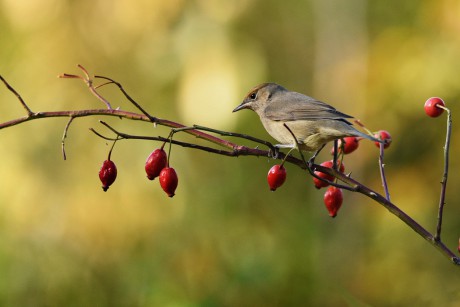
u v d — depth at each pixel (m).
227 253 13.38
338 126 7.52
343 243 14.48
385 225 14.22
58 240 12.72
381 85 14.12
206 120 11.54
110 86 12.98
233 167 14.25
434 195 14.30
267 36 16.06
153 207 12.84
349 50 15.51
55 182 12.61
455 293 13.45
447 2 13.30
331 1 15.68
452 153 14.17
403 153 14.59
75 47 12.83
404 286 13.91
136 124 12.94
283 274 13.34
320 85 15.68
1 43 12.95
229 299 12.89
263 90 9.26
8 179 12.47
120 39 12.81
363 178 14.75
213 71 11.66
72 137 12.72
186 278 13.03
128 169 12.76
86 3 12.71
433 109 6.63
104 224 12.70
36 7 12.36
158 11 12.43
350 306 12.63
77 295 12.77
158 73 12.41
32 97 12.73
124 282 12.85
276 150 6.59
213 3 12.16
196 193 13.55
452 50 13.27
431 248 13.98
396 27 14.47
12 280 12.55
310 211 14.81
